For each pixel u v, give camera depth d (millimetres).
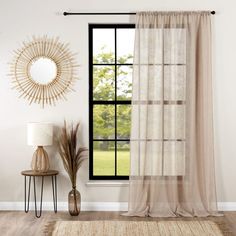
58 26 4180
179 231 3576
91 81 4270
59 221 3834
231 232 3553
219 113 4180
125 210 4203
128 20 4156
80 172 4203
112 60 4301
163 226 3705
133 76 4066
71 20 4172
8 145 4211
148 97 4074
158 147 4066
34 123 3998
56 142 4199
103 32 4277
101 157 4340
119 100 4316
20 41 4180
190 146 4066
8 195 4227
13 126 4203
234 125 4188
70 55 4180
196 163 4090
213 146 4090
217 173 4191
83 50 4180
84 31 4176
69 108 4195
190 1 4145
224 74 4168
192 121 4059
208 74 4082
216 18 4156
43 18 4176
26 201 4223
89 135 4262
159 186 4078
